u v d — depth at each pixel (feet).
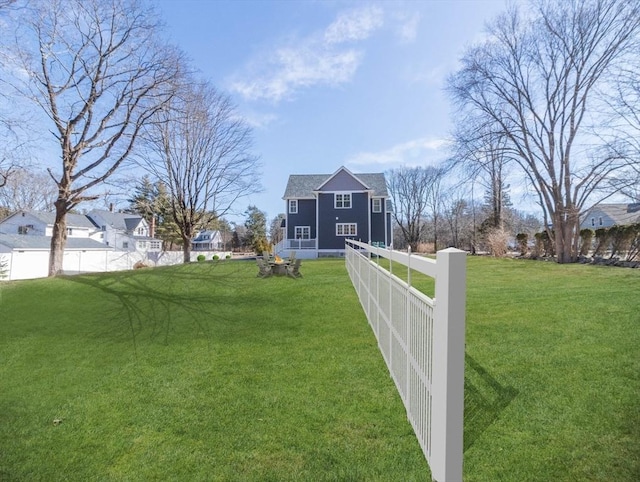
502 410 9.39
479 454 7.70
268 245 124.67
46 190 103.60
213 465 8.05
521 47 53.57
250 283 33.32
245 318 22.00
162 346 17.67
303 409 10.40
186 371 14.14
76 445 9.16
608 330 15.20
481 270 41.86
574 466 7.15
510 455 7.61
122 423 10.21
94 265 81.25
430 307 7.09
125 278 37.27
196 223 70.18
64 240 43.27
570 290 24.89
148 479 7.70
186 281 35.22
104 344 18.47
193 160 67.00
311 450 8.39
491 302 21.63
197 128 63.87
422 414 7.64
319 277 35.99
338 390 11.51
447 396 5.86
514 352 13.30
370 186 88.89
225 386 12.43
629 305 19.01
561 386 10.50
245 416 10.21
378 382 11.94
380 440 8.64
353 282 30.14
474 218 112.47
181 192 66.23
